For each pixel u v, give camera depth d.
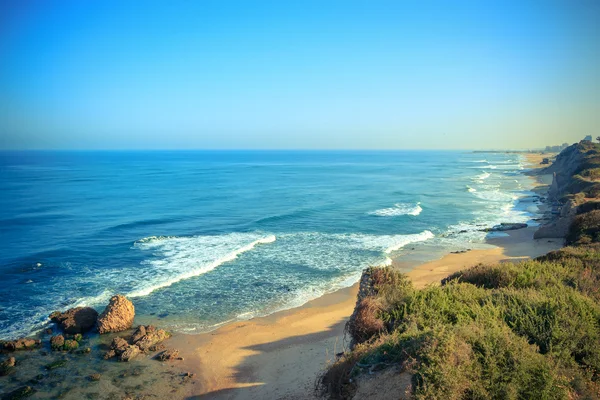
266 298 23.69
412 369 7.88
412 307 12.10
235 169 150.50
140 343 17.86
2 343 17.59
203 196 68.94
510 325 9.82
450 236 39.88
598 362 8.27
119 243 36.09
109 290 24.50
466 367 7.51
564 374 7.88
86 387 14.81
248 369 15.95
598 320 9.78
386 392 8.18
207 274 27.89
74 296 23.50
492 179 106.12
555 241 35.41
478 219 49.03
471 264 29.69
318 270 28.83
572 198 47.38
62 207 55.97
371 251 33.94
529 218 49.12
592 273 15.20
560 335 8.84
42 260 30.53
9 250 33.25
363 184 92.81
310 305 22.58
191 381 15.28
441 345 8.01
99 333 19.05
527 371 7.58
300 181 100.31
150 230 41.84
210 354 17.33
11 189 77.25
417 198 67.50
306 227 43.88
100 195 69.38
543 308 10.23
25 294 23.75
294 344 17.86
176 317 21.16
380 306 12.83
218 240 37.59
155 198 66.00
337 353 16.00
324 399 10.13
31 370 15.91
